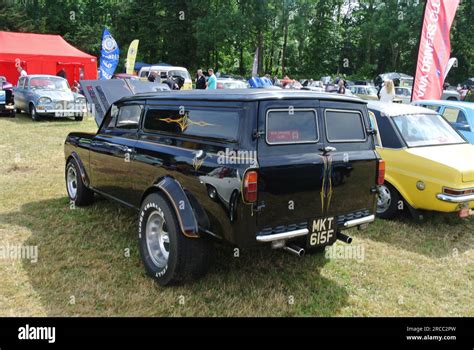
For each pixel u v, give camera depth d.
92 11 58.00
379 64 55.81
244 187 3.13
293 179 3.38
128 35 54.09
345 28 59.12
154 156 4.00
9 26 50.53
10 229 4.98
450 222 5.93
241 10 50.16
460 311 3.69
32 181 7.07
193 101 3.73
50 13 55.16
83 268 4.11
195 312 3.46
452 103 8.12
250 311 3.53
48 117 15.59
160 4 53.00
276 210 3.32
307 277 4.15
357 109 3.95
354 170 3.81
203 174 3.43
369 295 3.89
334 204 3.70
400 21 48.84
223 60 56.25
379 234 5.40
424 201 5.43
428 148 5.75
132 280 3.91
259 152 3.23
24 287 3.72
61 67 24.22
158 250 3.96
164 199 3.71
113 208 5.75
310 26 54.31
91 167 5.25
